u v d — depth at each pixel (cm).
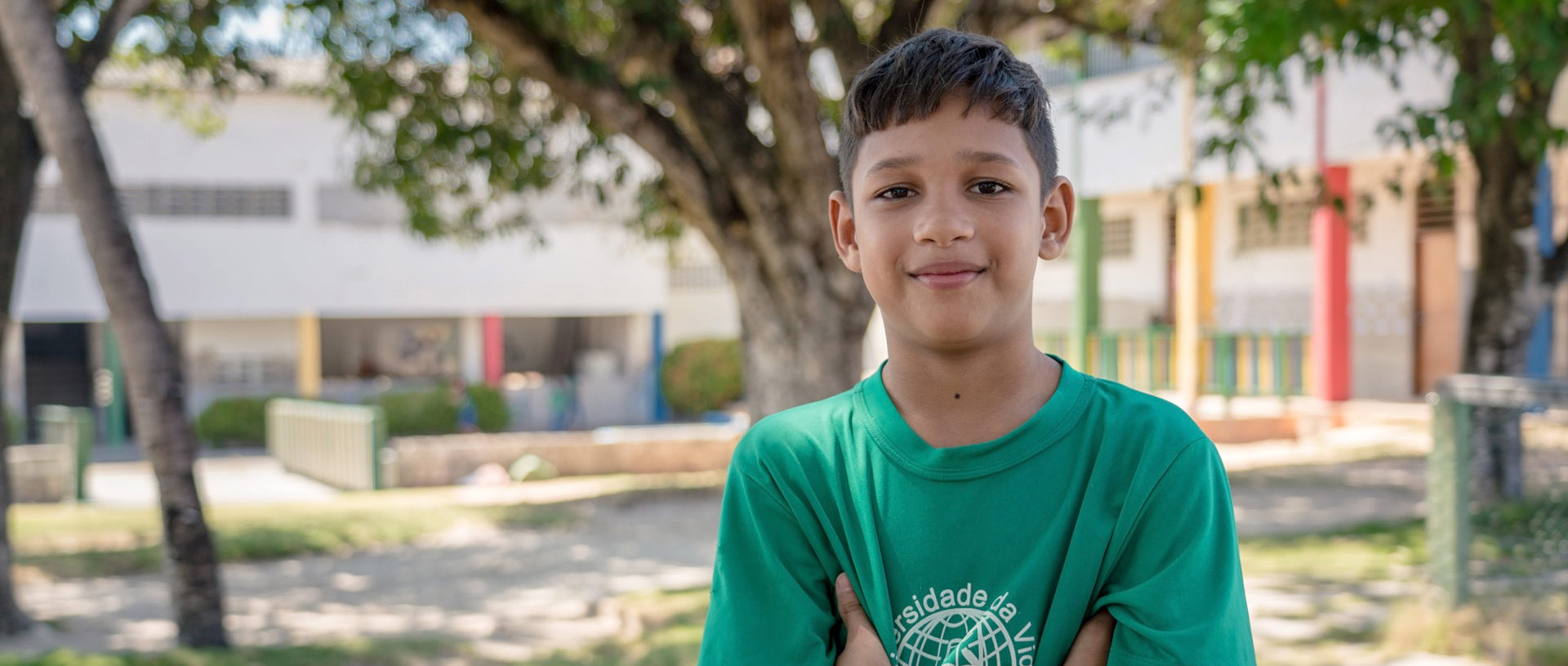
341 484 1600
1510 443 530
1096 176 1642
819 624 143
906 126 133
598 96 671
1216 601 134
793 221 689
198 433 2102
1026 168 133
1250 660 138
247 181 2169
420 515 1179
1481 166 824
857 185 138
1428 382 1528
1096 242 1678
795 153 668
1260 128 1398
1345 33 584
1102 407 141
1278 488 1086
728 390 2542
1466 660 482
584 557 980
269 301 2198
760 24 640
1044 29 1048
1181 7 672
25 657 592
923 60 134
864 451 142
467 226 1055
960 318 131
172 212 2128
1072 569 133
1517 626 502
